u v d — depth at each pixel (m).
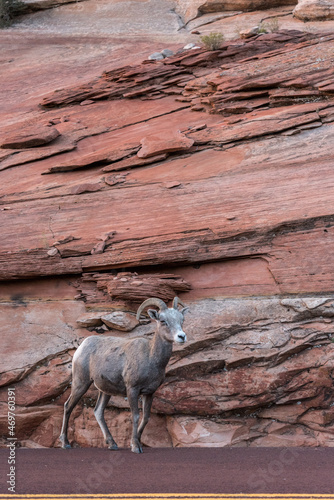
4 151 17.77
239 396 10.42
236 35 25.28
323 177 13.52
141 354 8.60
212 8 28.62
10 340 11.68
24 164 17.12
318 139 14.94
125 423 10.51
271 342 10.76
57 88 23.09
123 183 14.89
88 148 17.50
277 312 11.23
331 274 11.68
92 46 27.34
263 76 18.08
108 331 11.59
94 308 11.99
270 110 17.03
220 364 10.69
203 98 18.64
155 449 9.21
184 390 10.55
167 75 20.72
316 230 12.31
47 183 15.70
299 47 19.41
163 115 18.83
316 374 10.36
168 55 22.84
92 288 12.41
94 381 9.12
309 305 11.09
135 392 8.59
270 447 9.55
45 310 12.17
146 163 15.42
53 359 11.31
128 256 12.47
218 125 16.64
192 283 12.34
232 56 20.80
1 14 31.05
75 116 19.98
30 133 17.89
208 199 13.61
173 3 30.56
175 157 15.72
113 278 12.17
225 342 11.02
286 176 13.86
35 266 12.55
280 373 10.43
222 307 11.55
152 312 8.48
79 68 25.03
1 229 13.81
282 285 11.84
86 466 7.46
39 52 27.47
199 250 12.45
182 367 10.70
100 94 21.00
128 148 16.06
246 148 15.30
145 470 7.12
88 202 14.40
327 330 10.79
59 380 10.93
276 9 27.42
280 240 12.37
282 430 10.30
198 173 14.73
